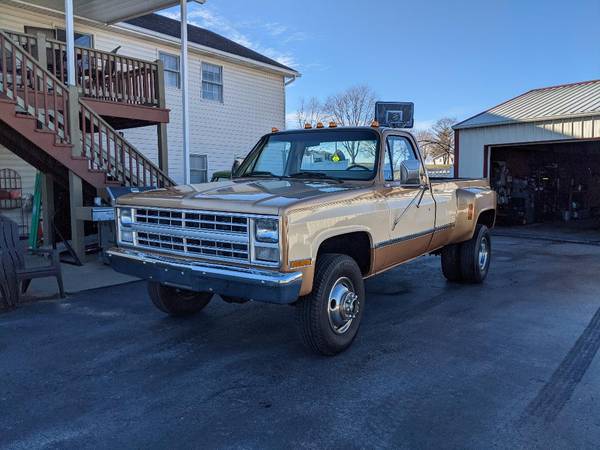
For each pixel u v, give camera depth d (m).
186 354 4.32
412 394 3.53
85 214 8.24
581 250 10.69
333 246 4.54
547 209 18.22
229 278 3.68
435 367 4.02
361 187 4.57
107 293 6.47
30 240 9.76
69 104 8.45
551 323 5.21
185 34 11.25
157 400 3.44
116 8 11.75
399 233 4.94
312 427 3.07
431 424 3.11
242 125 17.89
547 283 7.20
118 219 4.60
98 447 2.86
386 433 3.00
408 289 6.79
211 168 16.81
